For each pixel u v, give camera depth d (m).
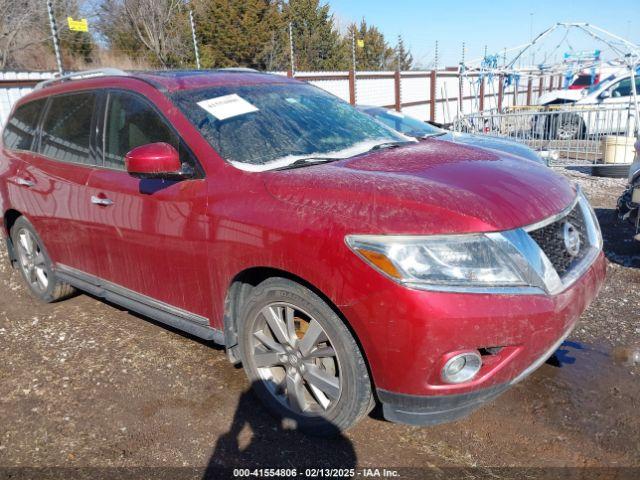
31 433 2.81
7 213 4.57
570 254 2.57
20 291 4.94
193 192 2.88
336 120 3.57
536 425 2.77
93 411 2.99
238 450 2.64
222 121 3.10
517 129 12.88
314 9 30.59
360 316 2.27
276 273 2.68
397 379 2.27
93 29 20.67
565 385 3.12
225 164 2.85
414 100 20.03
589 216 2.95
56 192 3.82
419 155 3.07
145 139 3.21
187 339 3.81
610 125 12.14
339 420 2.55
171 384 3.23
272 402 2.82
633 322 3.88
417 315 2.16
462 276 2.21
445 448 2.61
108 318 4.24
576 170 10.74
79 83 3.88
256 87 3.58
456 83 23.27
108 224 3.40
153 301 3.34
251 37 25.41
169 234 3.00
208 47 23.70
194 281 2.98
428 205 2.32
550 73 16.62
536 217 2.44
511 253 2.26
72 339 3.88
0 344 3.86
